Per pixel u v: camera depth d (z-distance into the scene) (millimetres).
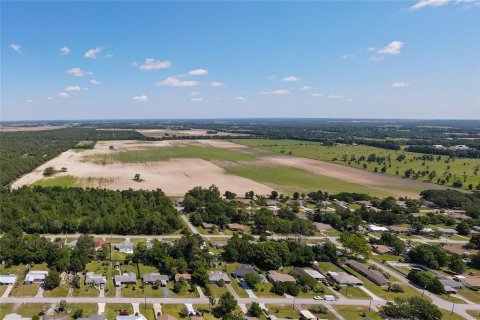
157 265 168375
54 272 144500
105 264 165500
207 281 151125
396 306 136000
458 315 139250
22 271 156000
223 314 131500
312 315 133250
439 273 175625
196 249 171875
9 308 128500
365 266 178000
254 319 126562
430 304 134625
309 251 179875
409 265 183625
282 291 147750
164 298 140250
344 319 132625
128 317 123938
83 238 179250
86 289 143250
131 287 147000
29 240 174875
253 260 177000
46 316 121500
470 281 165375
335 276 163125
